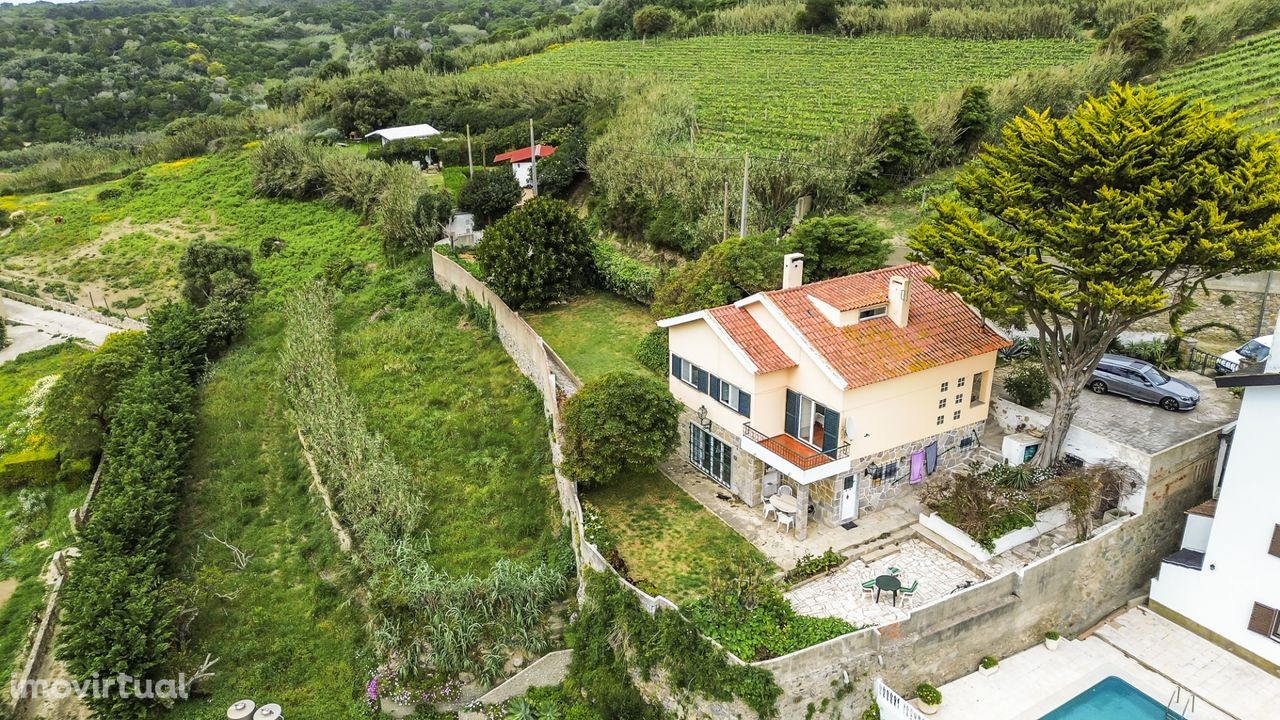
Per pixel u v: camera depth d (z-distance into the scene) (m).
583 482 30.08
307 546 33.19
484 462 34.97
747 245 38.97
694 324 30.95
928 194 53.69
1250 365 28.19
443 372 42.66
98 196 82.69
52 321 60.97
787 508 27.83
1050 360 30.39
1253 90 61.16
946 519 26.95
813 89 76.00
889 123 55.97
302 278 59.03
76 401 41.00
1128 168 23.86
